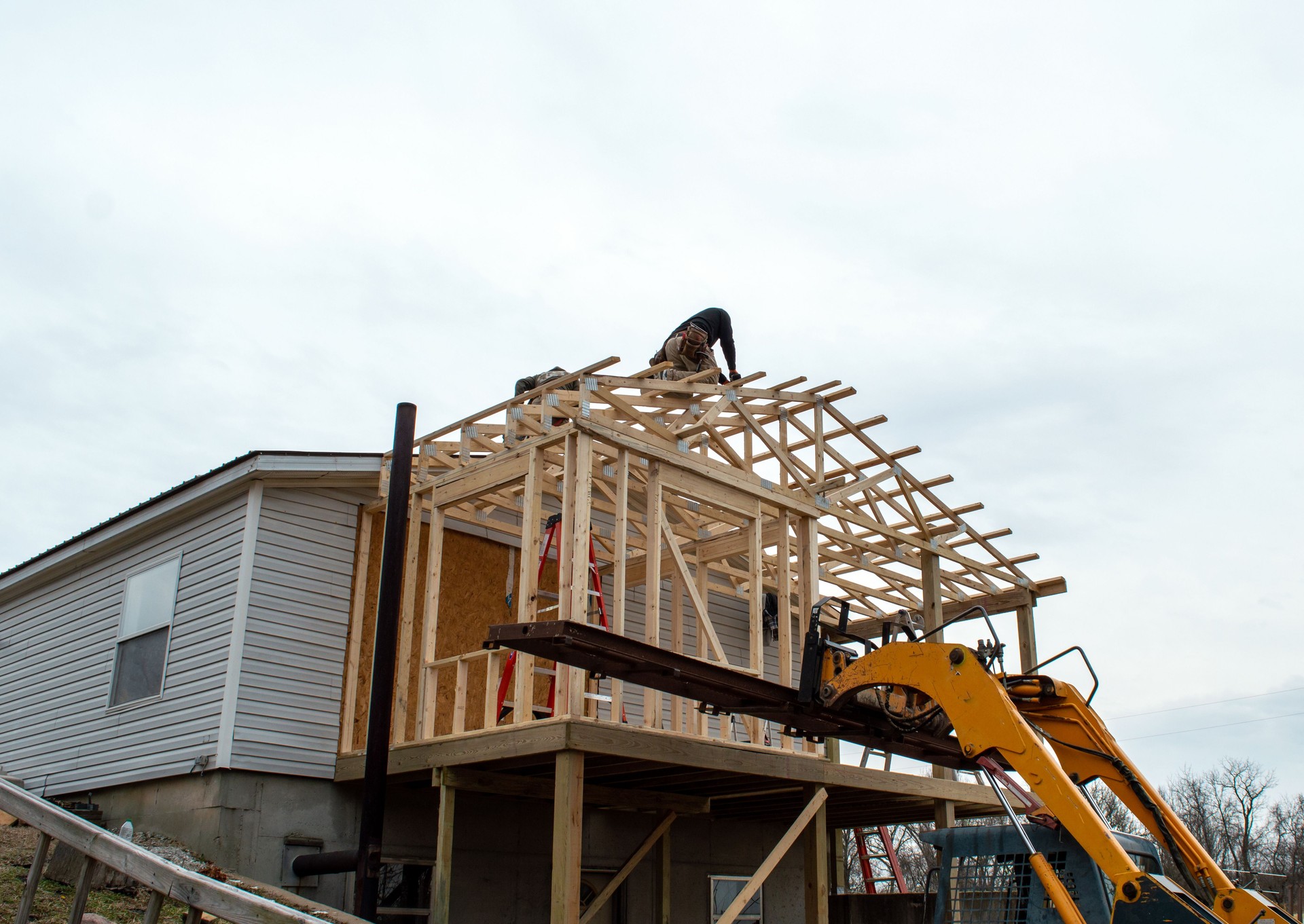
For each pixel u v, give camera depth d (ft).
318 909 24.66
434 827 34.14
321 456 34.17
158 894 13.82
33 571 43.37
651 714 29.55
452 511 36.88
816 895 31.86
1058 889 17.08
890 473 38.50
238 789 30.96
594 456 33.27
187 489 35.70
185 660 34.22
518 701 27.86
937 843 21.08
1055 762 17.98
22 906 15.14
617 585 28.55
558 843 25.12
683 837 41.45
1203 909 15.79
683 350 36.50
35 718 41.50
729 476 32.27
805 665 23.44
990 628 21.53
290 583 33.78
